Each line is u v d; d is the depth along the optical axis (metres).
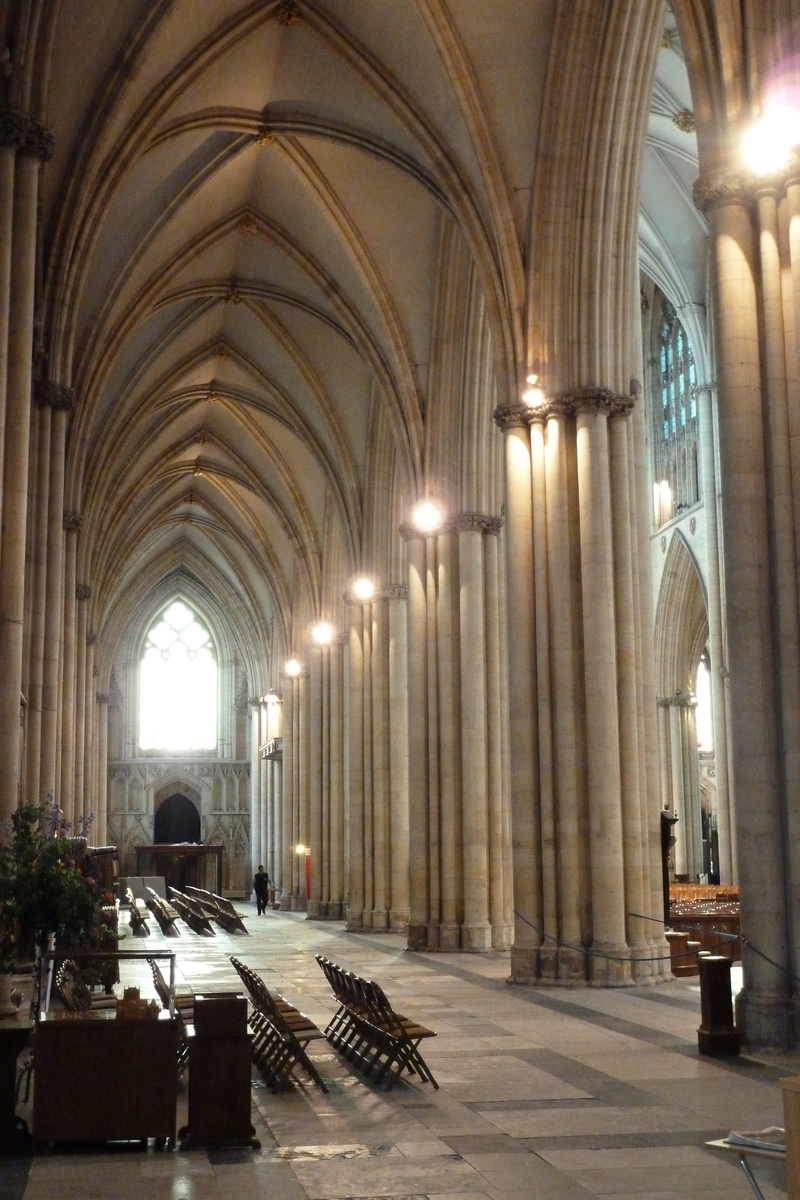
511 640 21.53
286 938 31.78
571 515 21.47
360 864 35.19
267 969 22.75
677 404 45.34
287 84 26.34
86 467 36.69
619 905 20.02
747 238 14.25
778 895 13.34
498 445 29.25
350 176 28.14
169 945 29.16
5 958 11.57
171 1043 9.39
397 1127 9.98
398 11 22.80
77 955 10.90
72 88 21.83
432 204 27.92
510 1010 16.88
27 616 21.97
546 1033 14.73
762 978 13.23
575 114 21.73
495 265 22.86
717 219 14.35
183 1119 10.19
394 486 36.09
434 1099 11.05
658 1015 16.23
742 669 13.68
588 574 20.98
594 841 20.27
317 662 44.38
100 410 36.34
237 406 43.16
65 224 22.84
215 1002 9.54
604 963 19.67
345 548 37.69
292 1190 8.14
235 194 30.58
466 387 28.89
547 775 20.89
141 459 44.84
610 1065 12.55
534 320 22.08
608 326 21.83
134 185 26.83
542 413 21.86
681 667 45.53
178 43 23.33
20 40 16.36
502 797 28.02
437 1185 8.24
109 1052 9.33
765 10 14.34
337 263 31.02
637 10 20.89
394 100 23.98
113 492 42.78
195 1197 7.97
